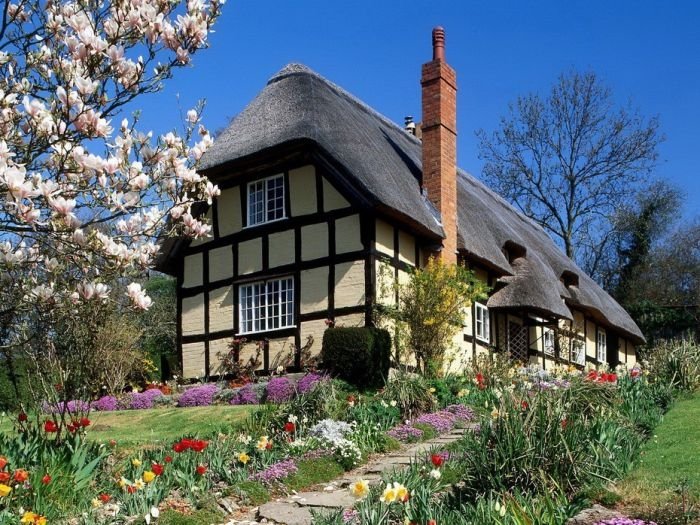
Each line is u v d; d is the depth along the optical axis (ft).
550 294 64.90
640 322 107.65
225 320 56.34
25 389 35.96
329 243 52.03
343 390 43.11
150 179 21.62
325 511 21.97
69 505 20.92
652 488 20.48
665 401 35.06
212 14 21.48
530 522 16.88
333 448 28.96
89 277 22.08
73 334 25.32
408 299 50.14
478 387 44.70
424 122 59.41
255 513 22.74
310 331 51.80
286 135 52.19
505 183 114.32
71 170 20.01
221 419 40.75
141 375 59.31
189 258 59.21
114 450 29.78
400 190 53.42
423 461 24.71
